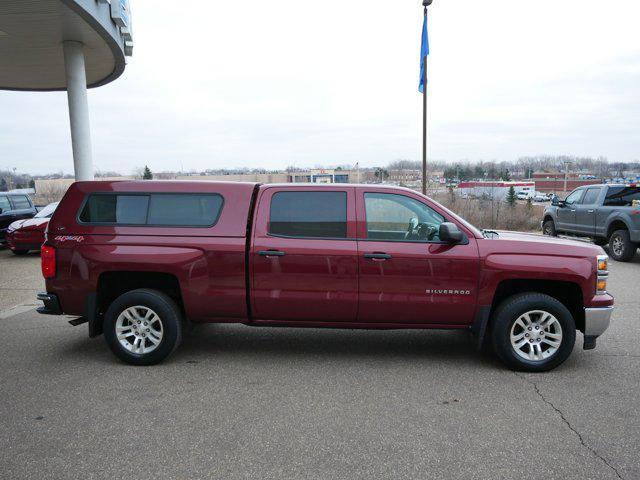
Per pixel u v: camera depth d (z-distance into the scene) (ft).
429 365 15.98
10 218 47.96
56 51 50.11
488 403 13.05
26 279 31.65
